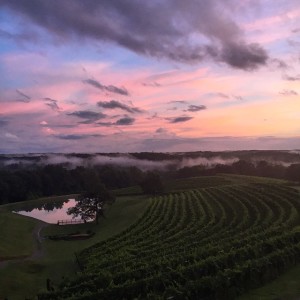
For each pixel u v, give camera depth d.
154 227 69.75
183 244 50.97
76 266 52.53
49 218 115.44
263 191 100.81
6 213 111.81
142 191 152.00
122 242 60.47
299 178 143.00
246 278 26.56
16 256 62.00
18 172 181.12
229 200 93.75
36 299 31.52
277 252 30.55
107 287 27.73
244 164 197.62
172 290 24.92
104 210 112.19
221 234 54.44
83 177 196.12
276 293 25.31
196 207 87.56
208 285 25.27
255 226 56.88
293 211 67.44
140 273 31.11
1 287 41.84
